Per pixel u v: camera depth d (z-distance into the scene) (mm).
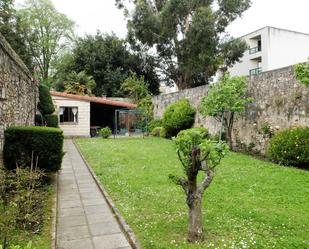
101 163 9102
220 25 22891
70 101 18172
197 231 3662
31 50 31031
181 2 20969
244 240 3613
